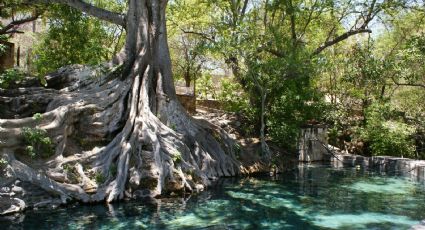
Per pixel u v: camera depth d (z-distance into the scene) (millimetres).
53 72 16516
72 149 12758
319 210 11422
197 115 23203
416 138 23609
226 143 17141
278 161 19391
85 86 15500
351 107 25734
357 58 22219
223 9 23328
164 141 13680
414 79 20031
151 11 16531
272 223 10023
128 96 14883
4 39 14883
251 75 19078
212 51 18531
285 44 19531
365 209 11609
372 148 23078
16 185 10453
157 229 9211
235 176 16547
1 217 9664
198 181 13891
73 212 10297
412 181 16406
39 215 9930
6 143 10844
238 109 23234
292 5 22094
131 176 12305
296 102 20547
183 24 25703
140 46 16031
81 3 17344
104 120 13891
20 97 13844
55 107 13797
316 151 22188
